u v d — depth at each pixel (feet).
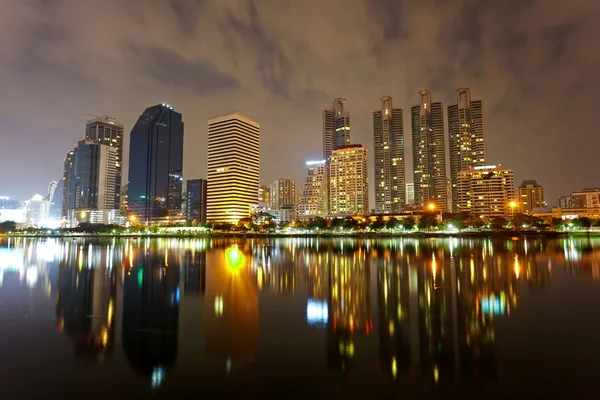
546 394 46.75
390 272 158.20
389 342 66.08
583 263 188.55
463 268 169.78
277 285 128.36
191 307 95.76
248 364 56.65
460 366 55.36
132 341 67.97
